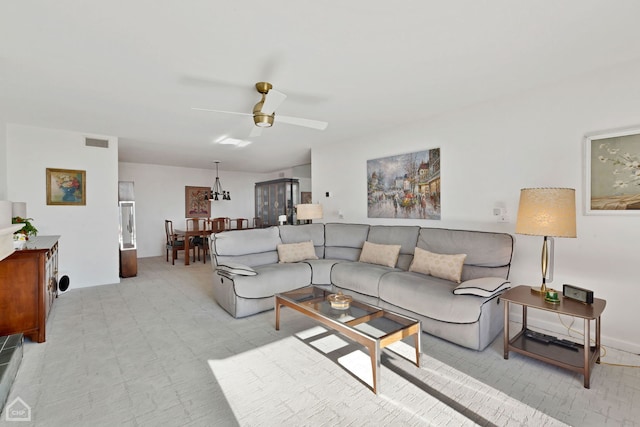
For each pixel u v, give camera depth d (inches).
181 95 116.2
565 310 78.8
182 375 82.2
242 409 68.6
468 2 65.2
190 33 75.9
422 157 151.9
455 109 136.6
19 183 154.9
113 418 65.4
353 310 96.0
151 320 122.5
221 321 121.1
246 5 65.2
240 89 111.0
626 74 93.6
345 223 188.1
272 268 140.1
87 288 170.9
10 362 76.3
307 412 67.4
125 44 80.7
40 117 142.6
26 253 100.6
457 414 66.5
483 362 88.2
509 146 120.4
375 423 63.9
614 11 68.3
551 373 82.4
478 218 130.9
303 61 91.2
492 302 99.6
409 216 158.9
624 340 94.9
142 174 291.3
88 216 173.9
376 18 70.5
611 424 63.1
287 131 171.9
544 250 92.6
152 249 296.8
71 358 91.4
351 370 84.4
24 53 84.7
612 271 97.0
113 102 123.2
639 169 91.1
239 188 353.7
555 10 68.1
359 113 141.6
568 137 105.3
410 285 111.6
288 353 94.3
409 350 95.9
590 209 100.3
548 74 101.6
